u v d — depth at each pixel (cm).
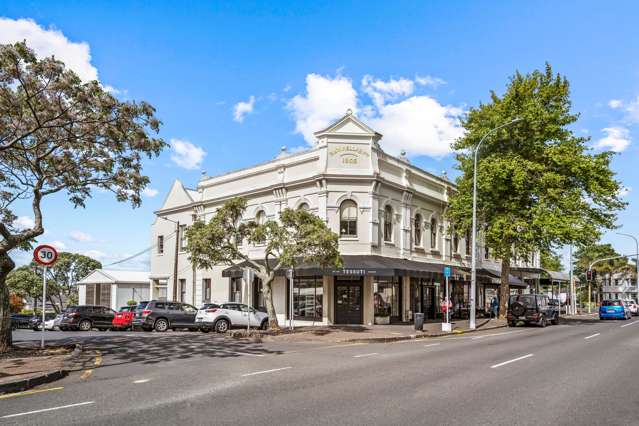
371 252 2692
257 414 727
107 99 1469
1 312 1495
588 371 1138
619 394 881
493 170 2873
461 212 3203
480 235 3609
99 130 1520
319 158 2753
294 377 1053
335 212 2698
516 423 684
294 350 1622
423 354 1477
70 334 2470
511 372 1119
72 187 1695
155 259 3834
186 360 1355
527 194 3012
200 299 3434
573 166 2903
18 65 1338
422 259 3164
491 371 1133
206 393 882
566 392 895
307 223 2233
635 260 7950
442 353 1501
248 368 1195
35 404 808
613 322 3400
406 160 3095
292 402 805
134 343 1833
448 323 2420
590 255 7112
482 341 1939
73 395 877
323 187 2702
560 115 3122
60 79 1395
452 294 3534
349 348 1691
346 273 2481
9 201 1689
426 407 771
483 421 691
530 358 1371
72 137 1512
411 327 2548
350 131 2755
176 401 817
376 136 2786
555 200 2917
